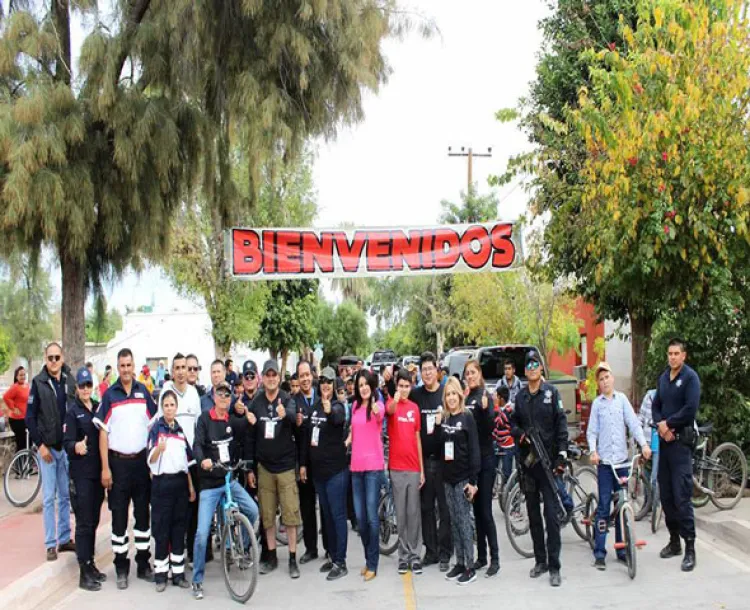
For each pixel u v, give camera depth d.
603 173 11.23
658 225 10.38
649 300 11.98
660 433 7.98
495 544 7.96
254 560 7.14
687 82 10.20
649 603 6.79
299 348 33.47
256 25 12.88
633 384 14.35
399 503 8.10
